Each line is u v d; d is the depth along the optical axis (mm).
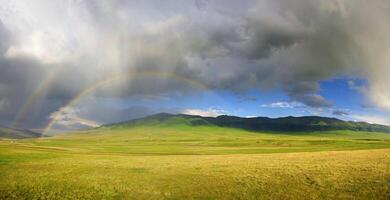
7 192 39219
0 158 66625
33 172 51469
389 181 36438
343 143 160625
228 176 44906
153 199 36719
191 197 37000
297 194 35688
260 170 47375
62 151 104125
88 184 43250
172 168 53625
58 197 37375
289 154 72500
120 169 54156
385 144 140625
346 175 40781
